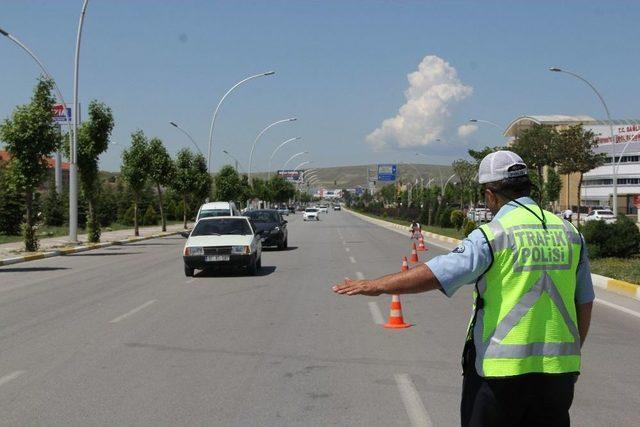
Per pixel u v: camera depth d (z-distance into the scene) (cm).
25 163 2538
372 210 11056
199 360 789
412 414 579
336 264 2080
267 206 11606
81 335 948
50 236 3816
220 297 1338
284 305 1225
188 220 7006
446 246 3094
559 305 291
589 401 625
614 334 955
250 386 674
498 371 286
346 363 770
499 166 312
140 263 2216
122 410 595
